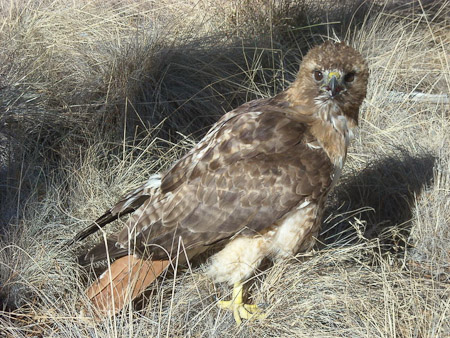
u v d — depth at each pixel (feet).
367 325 4.72
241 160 4.74
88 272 5.06
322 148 4.83
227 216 4.73
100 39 7.04
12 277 5.03
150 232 4.77
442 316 4.73
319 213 4.91
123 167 5.86
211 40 7.08
